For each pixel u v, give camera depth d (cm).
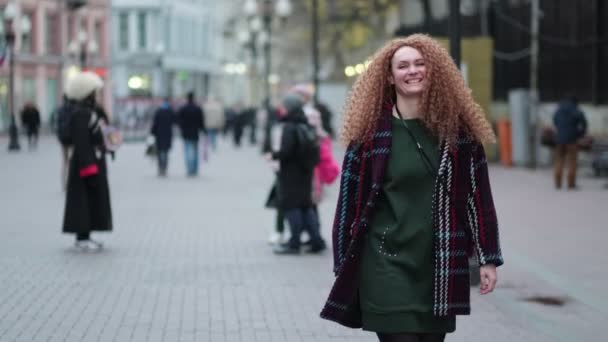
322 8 5428
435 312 529
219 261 1290
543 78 3334
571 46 3122
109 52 8188
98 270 1207
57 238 1503
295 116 1340
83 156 1326
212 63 10969
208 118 4447
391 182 537
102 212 1354
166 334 864
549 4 3256
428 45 546
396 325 530
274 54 9619
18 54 6550
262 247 1427
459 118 541
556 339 849
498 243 545
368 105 546
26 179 2698
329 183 1377
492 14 3694
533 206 1947
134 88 6706
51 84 7069
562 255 1314
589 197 2136
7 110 6356
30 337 848
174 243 1462
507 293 1054
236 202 2125
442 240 533
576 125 2325
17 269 1213
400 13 4612
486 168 545
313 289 1091
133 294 1053
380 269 534
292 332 873
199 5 10512
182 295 1049
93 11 7875
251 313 957
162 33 9619
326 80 6106
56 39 7162
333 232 553
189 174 2939
